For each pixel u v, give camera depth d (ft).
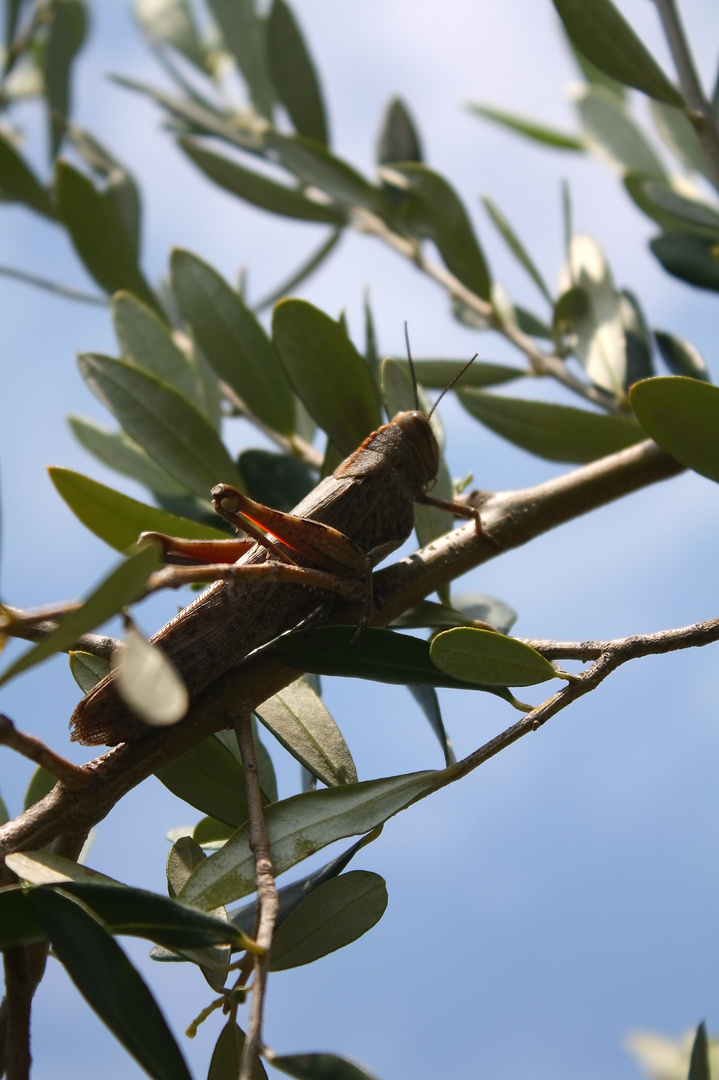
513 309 2.66
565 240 2.58
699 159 2.66
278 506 2.44
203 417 2.39
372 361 2.42
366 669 2.21
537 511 2.30
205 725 2.20
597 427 2.42
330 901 2.18
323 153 2.63
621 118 2.76
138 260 2.60
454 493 2.42
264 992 2.07
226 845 2.15
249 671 2.22
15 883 2.14
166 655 2.22
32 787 2.27
